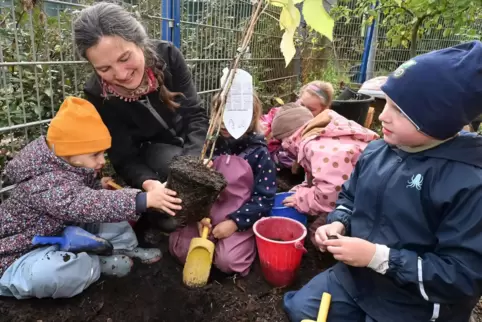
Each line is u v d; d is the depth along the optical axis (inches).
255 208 69.7
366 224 53.9
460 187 45.2
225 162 70.2
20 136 83.9
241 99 62.3
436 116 45.3
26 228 61.1
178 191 58.6
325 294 54.0
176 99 80.0
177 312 58.3
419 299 49.2
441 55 46.6
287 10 52.1
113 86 68.5
